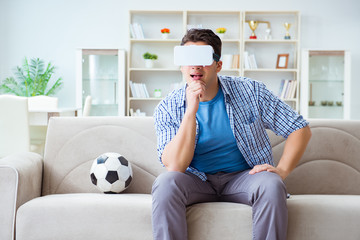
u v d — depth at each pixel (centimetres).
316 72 574
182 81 600
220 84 177
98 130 218
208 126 173
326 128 213
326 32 605
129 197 182
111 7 601
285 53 602
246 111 175
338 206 163
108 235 167
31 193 191
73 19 600
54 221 167
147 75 605
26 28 598
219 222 159
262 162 176
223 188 175
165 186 150
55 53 600
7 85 596
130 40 576
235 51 600
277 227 147
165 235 147
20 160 192
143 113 584
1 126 348
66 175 213
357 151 211
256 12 585
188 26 586
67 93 602
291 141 174
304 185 208
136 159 213
